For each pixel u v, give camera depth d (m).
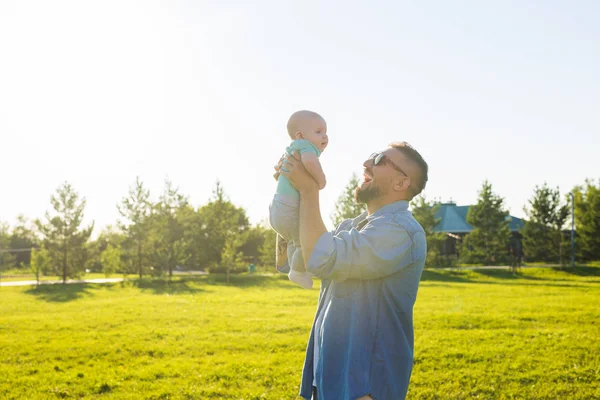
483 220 49.84
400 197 2.20
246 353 10.16
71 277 37.03
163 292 28.67
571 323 13.63
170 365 9.20
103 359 9.74
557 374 8.32
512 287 28.62
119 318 15.17
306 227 2.03
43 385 7.91
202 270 57.53
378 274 2.02
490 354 9.67
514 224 65.56
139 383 8.02
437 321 13.79
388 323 2.08
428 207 46.91
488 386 7.71
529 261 55.69
